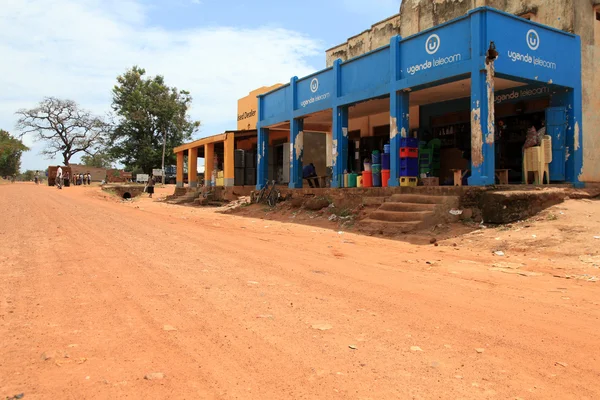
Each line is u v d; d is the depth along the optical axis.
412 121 19.00
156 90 56.75
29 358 3.68
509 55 12.22
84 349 3.87
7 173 95.38
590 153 14.27
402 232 11.42
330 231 12.66
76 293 5.62
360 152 21.39
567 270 7.16
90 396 3.07
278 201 20.09
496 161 15.67
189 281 6.30
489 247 9.20
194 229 12.52
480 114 11.79
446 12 17.41
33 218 14.94
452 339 4.23
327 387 3.26
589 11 14.38
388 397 3.13
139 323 4.55
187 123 59.47
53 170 51.66
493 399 3.12
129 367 3.54
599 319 4.82
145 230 11.94
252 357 3.77
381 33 20.66
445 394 3.19
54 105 66.50
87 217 15.48
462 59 12.43
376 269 7.38
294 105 20.38
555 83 13.19
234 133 27.44
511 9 15.26
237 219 16.80
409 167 14.29
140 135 57.00
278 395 3.14
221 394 3.14
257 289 5.94
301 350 3.93
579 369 3.62
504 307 5.25
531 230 9.76
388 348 4.00
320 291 5.90
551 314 4.99
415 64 13.98
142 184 55.16
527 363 3.72
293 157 20.47
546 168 13.05
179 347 3.96
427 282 6.47
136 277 6.48
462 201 11.80
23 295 5.51
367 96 15.83
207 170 30.83
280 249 9.23
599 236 8.60
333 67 17.61
